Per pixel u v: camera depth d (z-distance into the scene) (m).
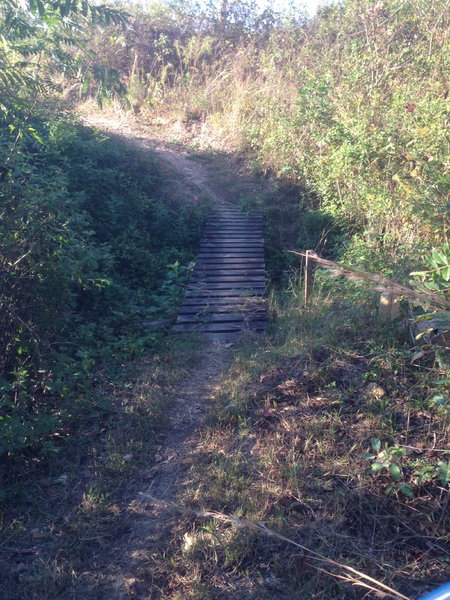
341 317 5.79
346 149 9.70
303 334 5.79
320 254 9.97
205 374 5.82
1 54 5.48
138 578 3.22
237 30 19.81
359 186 9.48
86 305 7.29
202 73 18.44
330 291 6.91
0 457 4.28
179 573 3.22
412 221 7.45
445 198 6.98
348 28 14.80
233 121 15.49
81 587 3.23
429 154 7.98
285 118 12.81
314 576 3.03
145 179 11.86
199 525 3.51
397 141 9.13
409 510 3.40
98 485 4.05
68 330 6.38
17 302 4.88
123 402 5.18
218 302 7.80
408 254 6.62
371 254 7.38
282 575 3.11
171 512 3.71
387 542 3.24
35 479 4.22
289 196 12.31
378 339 5.00
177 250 10.37
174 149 15.07
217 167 14.04
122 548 3.49
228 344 6.61
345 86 11.75
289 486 3.69
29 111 5.87
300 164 12.11
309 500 3.56
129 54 18.67
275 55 16.30
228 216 11.58
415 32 12.45
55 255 5.22
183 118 16.88
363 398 4.40
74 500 3.97
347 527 3.37
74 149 10.51
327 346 5.14
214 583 3.11
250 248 10.05
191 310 7.57
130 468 4.24
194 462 4.21
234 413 4.67
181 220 11.05
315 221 10.87
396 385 4.44
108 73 6.27
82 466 4.35
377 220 8.54
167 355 6.25
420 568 3.05
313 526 3.37
